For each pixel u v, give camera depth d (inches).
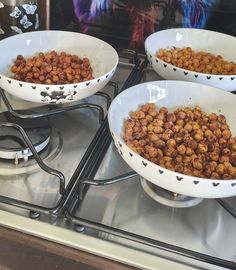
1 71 30.9
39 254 21.7
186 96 29.4
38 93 27.0
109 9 38.9
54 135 28.9
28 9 35.9
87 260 21.1
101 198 24.3
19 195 23.8
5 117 28.8
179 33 37.0
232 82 30.6
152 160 23.5
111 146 28.3
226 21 37.5
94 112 31.9
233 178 23.1
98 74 31.9
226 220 23.8
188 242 22.2
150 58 32.9
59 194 23.9
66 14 40.0
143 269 20.5
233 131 27.9
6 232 21.8
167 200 24.5
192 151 24.6
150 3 37.9
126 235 21.5
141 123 27.0
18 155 25.3
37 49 33.7
